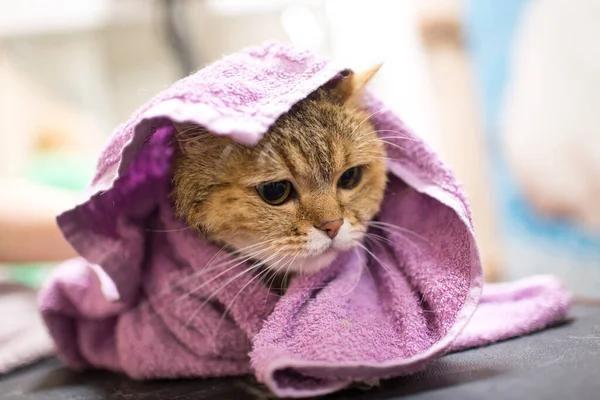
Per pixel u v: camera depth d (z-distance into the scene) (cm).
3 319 52
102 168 38
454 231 39
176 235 42
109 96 84
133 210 42
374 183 43
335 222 40
